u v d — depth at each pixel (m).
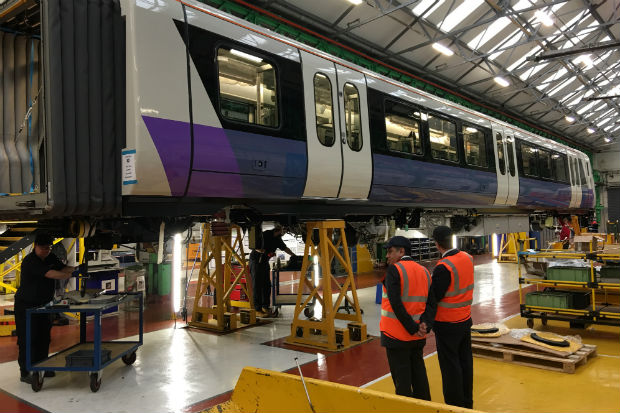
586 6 13.48
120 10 3.84
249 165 4.45
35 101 4.17
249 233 7.24
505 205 9.45
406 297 3.23
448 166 7.47
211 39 4.28
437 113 7.45
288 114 4.95
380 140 6.12
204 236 6.84
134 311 7.98
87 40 3.65
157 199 3.96
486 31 13.88
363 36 12.59
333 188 5.43
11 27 4.06
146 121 3.70
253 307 7.02
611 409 3.65
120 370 4.66
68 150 3.51
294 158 4.92
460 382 3.41
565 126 26.59
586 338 5.88
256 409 2.79
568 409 3.66
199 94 4.10
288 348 5.47
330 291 5.41
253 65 4.70
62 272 4.39
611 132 30.48
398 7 10.97
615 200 33.75
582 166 13.99
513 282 11.05
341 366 4.76
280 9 10.77
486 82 17.61
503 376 4.46
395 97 6.56
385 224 7.46
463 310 3.45
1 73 4.00
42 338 4.41
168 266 9.72
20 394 4.05
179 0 4.18
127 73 3.76
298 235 6.68
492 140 8.96
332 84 5.54
